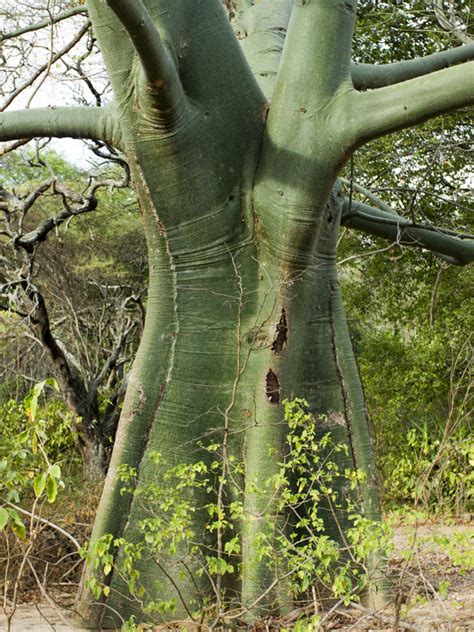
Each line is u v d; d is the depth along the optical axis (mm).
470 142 14125
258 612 6277
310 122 6855
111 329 18781
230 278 7102
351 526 7027
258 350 7008
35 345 18094
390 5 15688
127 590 6645
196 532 6754
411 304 17422
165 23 6859
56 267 19188
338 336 7418
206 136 6949
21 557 7070
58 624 6457
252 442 6867
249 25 8477
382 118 6582
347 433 7258
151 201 7086
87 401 15734
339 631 5805
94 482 11883
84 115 7410
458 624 5926
